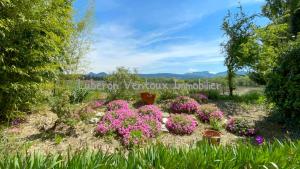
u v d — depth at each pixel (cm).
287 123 824
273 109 896
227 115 1005
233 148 316
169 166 271
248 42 1255
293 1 1648
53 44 892
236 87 1505
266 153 300
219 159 283
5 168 251
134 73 1203
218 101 1246
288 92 791
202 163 276
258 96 1302
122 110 852
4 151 499
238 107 1121
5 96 826
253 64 1270
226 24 1366
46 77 912
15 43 827
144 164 272
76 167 253
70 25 1039
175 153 294
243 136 788
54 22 888
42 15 861
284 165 286
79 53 1404
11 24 772
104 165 257
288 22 1661
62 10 948
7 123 812
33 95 906
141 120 785
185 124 804
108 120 789
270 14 1662
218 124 845
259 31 1237
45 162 262
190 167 274
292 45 846
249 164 287
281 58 845
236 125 820
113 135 721
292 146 341
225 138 766
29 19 804
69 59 1284
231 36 1355
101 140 697
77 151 308
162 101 1152
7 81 804
